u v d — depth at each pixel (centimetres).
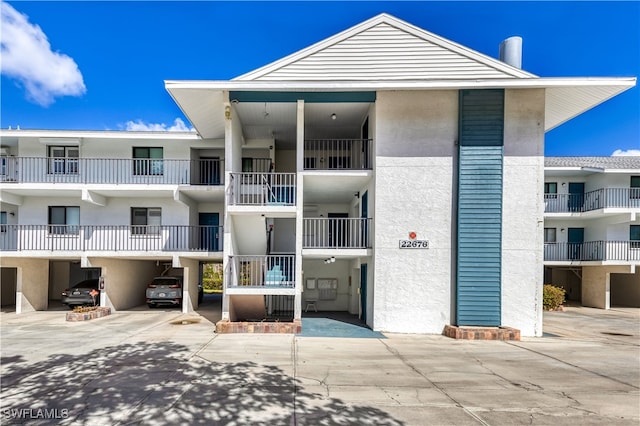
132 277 1747
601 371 738
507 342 986
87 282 1705
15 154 1630
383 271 1098
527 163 1090
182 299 1655
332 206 1603
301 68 1130
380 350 880
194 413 520
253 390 607
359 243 1229
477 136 1085
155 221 1627
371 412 529
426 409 542
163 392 596
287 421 498
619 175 2017
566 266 2081
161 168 1611
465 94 1091
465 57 1120
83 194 1471
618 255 1908
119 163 1605
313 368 729
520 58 1306
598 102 1170
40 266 1639
